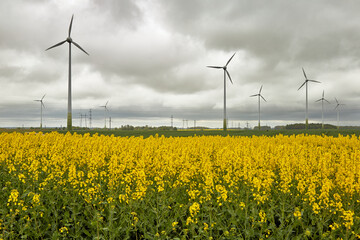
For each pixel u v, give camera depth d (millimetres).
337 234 7664
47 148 16984
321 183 10062
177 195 10141
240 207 8148
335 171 12633
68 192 9492
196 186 11266
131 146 19344
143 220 8141
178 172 12141
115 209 8648
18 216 8859
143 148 18016
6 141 20953
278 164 13578
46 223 8523
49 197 9203
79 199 9617
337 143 26125
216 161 14859
